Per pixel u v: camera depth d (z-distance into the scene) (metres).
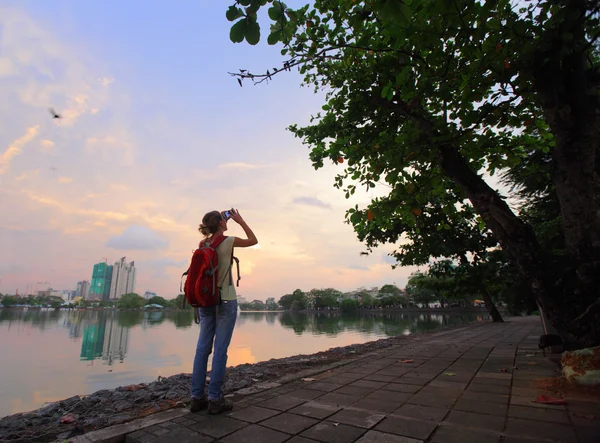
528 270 4.74
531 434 2.40
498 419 2.75
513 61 4.10
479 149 5.56
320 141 8.06
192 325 38.59
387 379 4.44
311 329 28.62
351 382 4.29
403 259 17.09
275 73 3.31
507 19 3.94
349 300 133.62
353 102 6.41
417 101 5.25
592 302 4.23
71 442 2.51
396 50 4.21
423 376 4.59
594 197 4.24
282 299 186.00
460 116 4.57
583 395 3.30
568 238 4.46
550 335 6.01
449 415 2.90
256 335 21.78
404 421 2.78
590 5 3.29
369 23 5.15
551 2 3.65
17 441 2.62
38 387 7.42
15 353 13.59
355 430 2.62
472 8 3.60
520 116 5.23
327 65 6.84
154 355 12.84
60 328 31.28
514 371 4.70
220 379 3.15
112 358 12.05
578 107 4.10
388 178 4.52
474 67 4.09
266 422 2.86
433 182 4.89
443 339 10.07
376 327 30.66
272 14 2.76
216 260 3.33
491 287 18.55
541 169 7.12
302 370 5.28
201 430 2.71
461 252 15.23
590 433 2.36
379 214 4.64
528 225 4.87
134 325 37.53
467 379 4.31
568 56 3.99
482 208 5.02
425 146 4.54
